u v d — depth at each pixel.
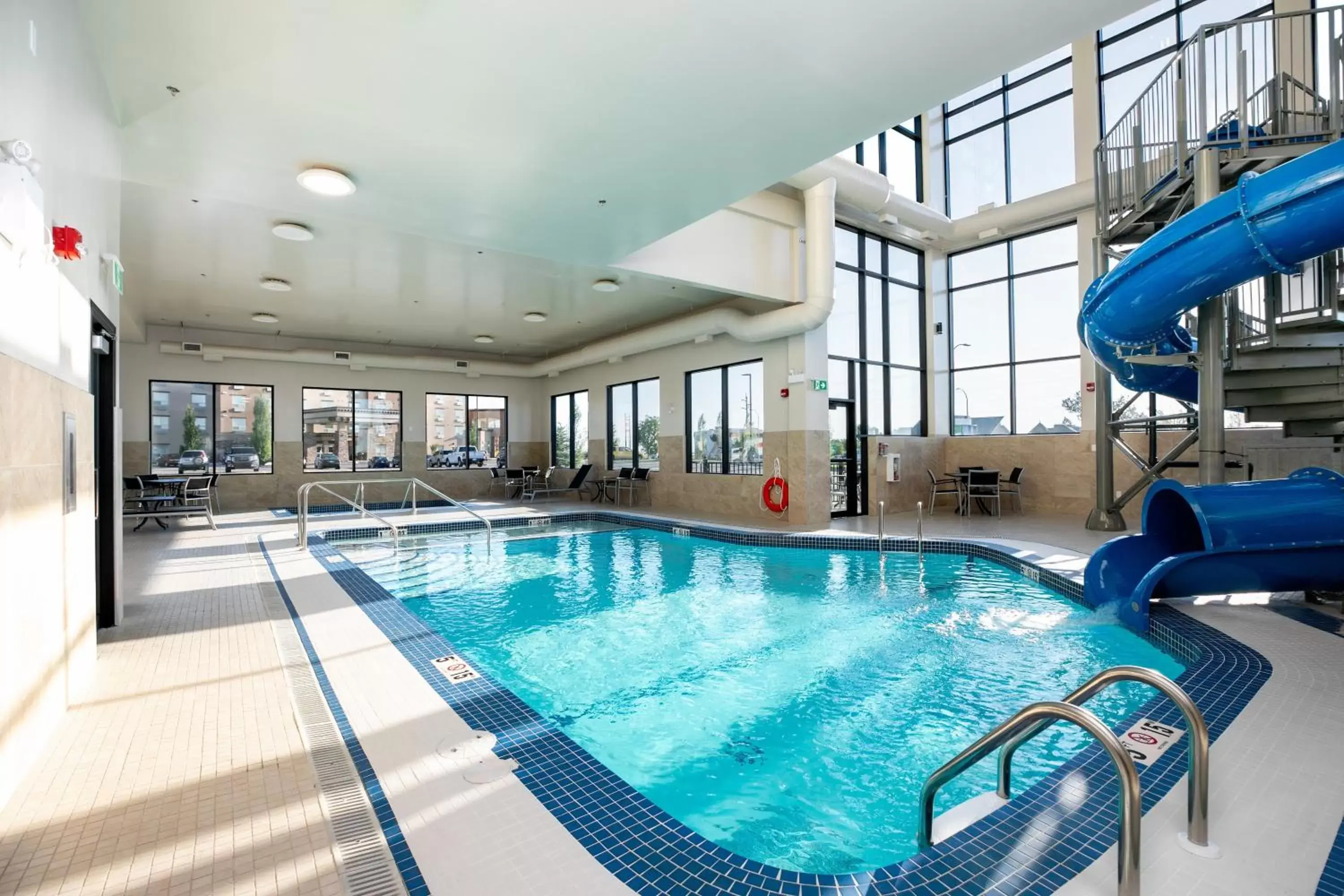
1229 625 3.70
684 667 3.95
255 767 2.22
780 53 3.25
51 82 2.41
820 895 1.57
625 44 3.16
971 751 1.72
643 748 2.97
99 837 1.81
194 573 5.65
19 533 2.05
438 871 1.67
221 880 1.63
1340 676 2.92
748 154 4.31
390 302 9.64
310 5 2.82
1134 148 6.05
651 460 12.04
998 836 1.79
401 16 2.92
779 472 9.18
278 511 11.17
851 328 10.05
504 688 2.98
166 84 3.43
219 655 3.42
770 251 8.30
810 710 3.31
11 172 1.96
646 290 8.95
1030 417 10.30
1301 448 6.23
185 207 5.91
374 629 3.95
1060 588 5.14
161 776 2.15
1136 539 4.59
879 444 10.12
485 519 8.10
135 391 10.84
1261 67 7.77
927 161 11.18
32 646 2.19
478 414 14.59
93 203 3.10
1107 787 2.03
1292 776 2.06
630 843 1.80
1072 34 3.13
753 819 2.41
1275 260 3.60
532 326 11.54
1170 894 1.52
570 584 6.18
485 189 4.84
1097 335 5.22
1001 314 10.69
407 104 3.67
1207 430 4.70
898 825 2.35
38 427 2.22
